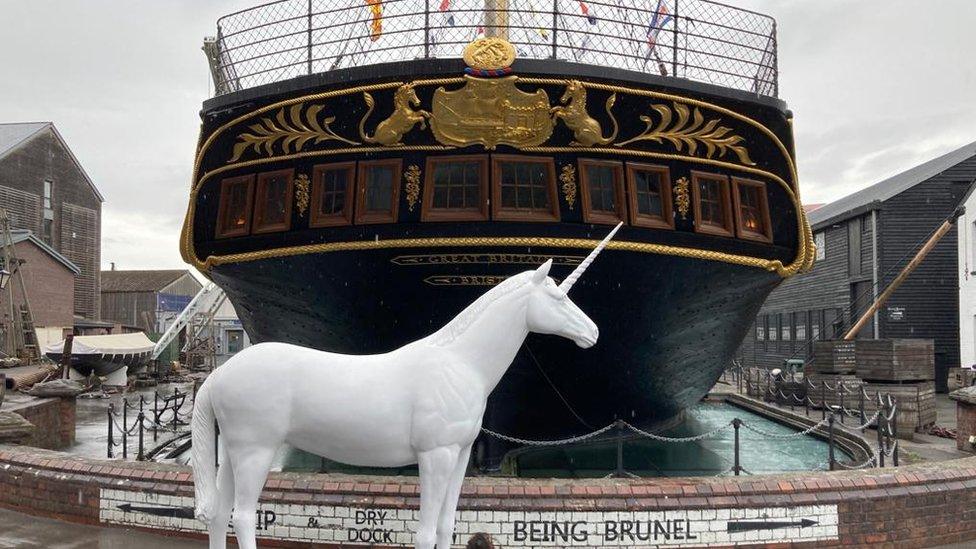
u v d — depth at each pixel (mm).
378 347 11578
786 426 17344
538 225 9766
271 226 10625
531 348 10867
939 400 26344
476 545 5531
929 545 6953
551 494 6531
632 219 10031
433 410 4902
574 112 9477
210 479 4871
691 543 6535
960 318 30031
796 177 11383
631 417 13484
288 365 4957
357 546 6590
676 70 10461
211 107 10797
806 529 6668
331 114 9828
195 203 11656
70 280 45094
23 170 45719
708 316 12086
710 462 12312
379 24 10250
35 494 7770
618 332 11234
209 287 36750
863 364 15930
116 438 14609
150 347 34156
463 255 9977
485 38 9266
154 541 6930
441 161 9734
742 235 10859
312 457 12320
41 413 12836
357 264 10336
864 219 32031
